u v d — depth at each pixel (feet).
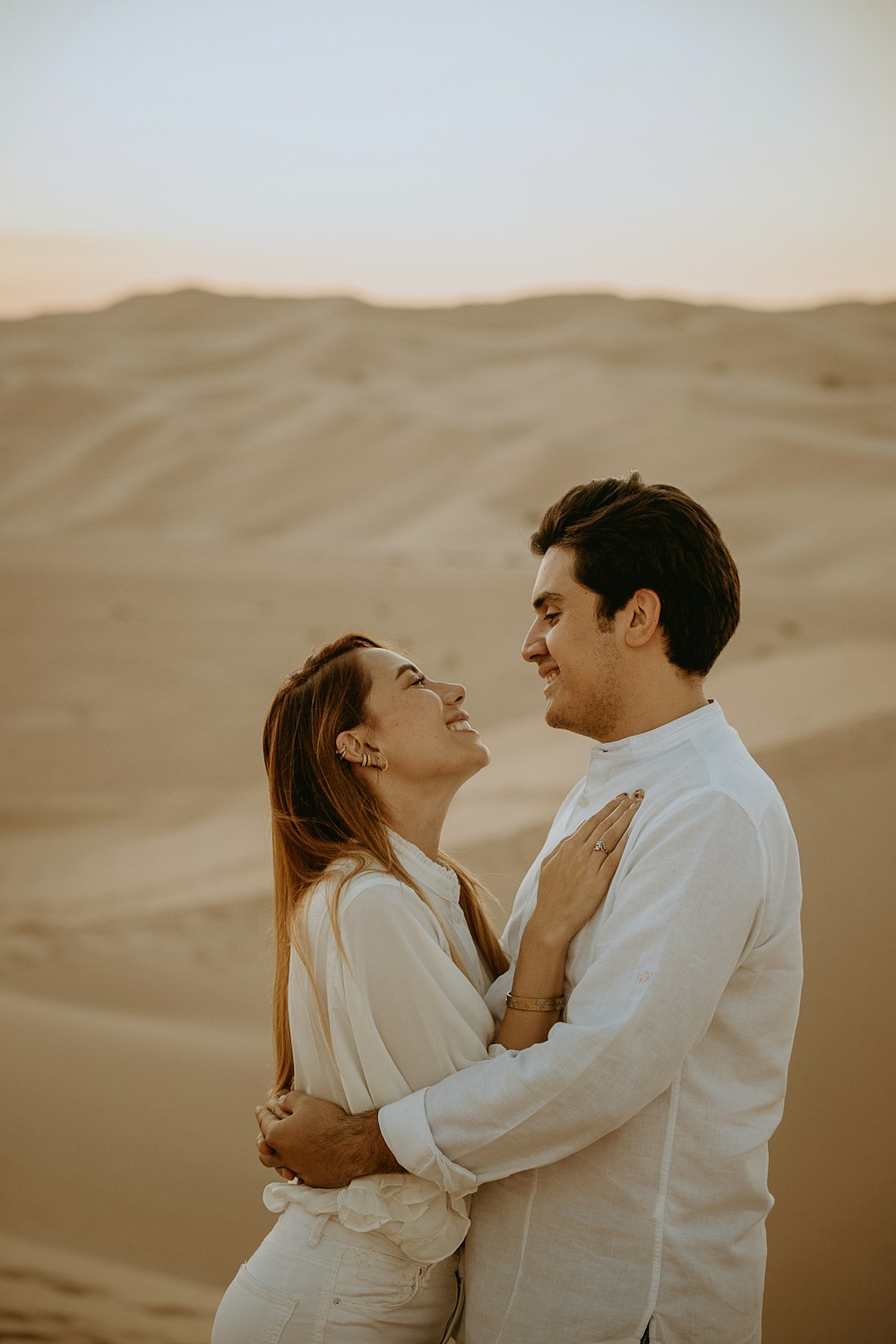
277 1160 7.52
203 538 190.29
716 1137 7.11
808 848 23.77
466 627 87.35
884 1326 11.68
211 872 38.88
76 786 55.72
